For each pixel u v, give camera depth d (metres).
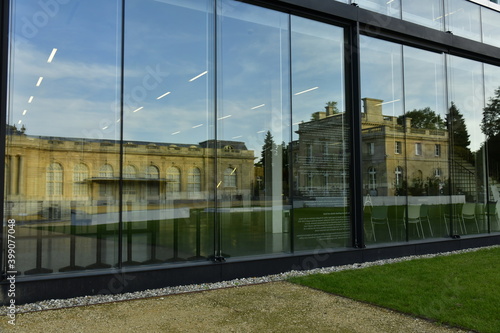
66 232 7.33
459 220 13.02
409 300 6.79
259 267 8.98
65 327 5.64
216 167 8.92
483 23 14.12
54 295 6.92
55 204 7.28
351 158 10.83
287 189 9.80
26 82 7.19
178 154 8.54
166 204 8.31
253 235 9.24
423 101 12.47
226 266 8.56
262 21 9.77
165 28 8.59
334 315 6.17
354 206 10.64
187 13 8.87
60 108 7.47
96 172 7.70
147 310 6.45
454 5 13.36
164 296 7.29
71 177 7.47
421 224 12.05
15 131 7.02
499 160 14.29
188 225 8.50
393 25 11.53
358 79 10.80
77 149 7.57
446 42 12.77
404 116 11.95
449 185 12.85
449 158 12.93
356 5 10.88
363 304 6.74
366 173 10.92
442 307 6.40
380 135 11.34
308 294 7.40
